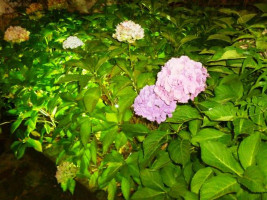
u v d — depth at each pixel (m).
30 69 1.18
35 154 1.55
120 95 0.96
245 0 2.37
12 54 1.35
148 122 1.32
